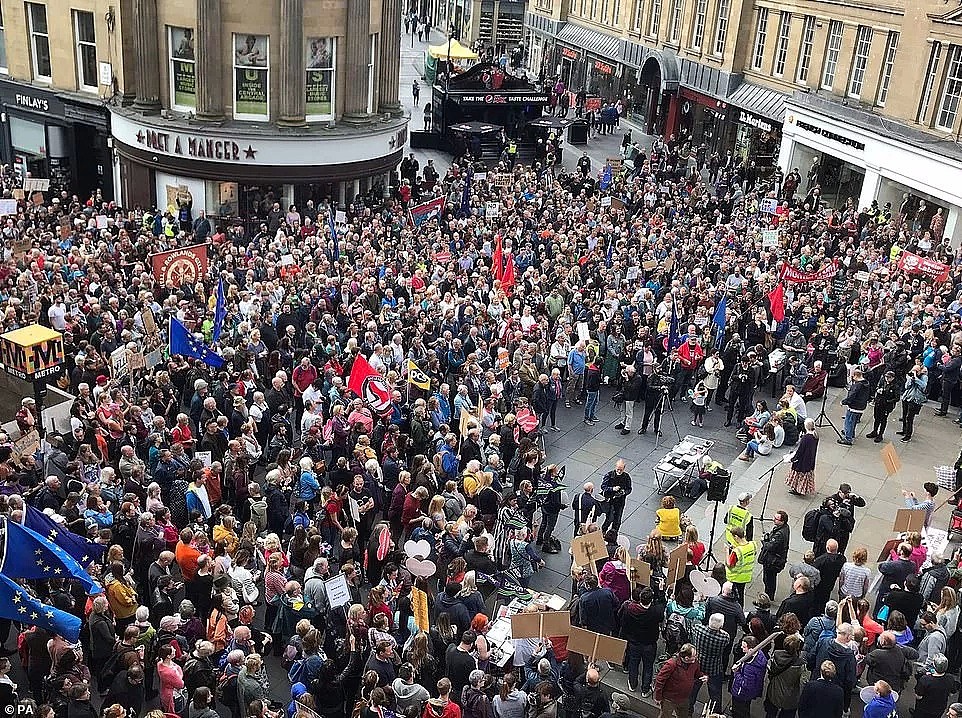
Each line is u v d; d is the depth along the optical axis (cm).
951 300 2798
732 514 1678
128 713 1267
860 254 3231
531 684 1369
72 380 2086
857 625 1430
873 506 2069
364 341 2306
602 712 1320
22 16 3888
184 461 1709
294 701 1255
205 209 3678
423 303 2509
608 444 2339
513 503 1791
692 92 5372
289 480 1739
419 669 1338
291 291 2514
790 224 3559
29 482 1675
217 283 2434
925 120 3762
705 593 1462
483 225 3334
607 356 2436
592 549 1529
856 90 4203
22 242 2648
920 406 2331
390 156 3931
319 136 3594
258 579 1623
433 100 5425
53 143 4047
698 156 5081
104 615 1355
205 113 3531
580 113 5897
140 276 2528
